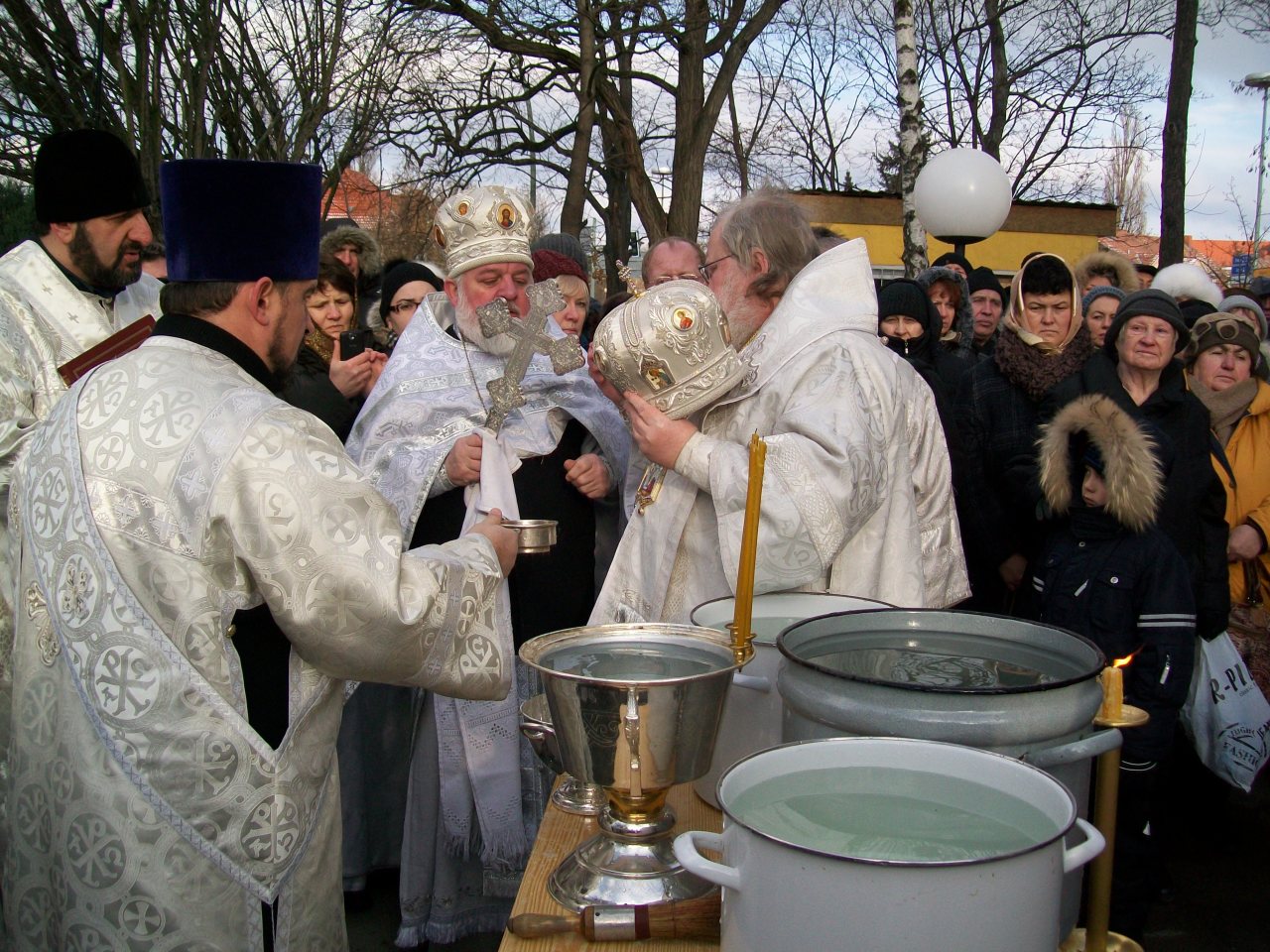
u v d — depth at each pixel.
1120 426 2.69
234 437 1.46
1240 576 3.58
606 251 15.51
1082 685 1.15
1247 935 3.00
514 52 11.62
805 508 1.68
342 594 1.46
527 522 1.84
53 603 1.50
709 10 12.36
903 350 3.83
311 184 1.67
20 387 2.48
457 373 2.75
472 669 1.63
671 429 1.81
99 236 2.62
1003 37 16.25
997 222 6.30
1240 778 3.09
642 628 1.46
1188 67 9.39
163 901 1.44
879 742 1.11
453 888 2.69
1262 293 5.74
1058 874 0.92
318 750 1.59
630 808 1.32
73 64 6.82
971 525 3.51
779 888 0.91
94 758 1.46
